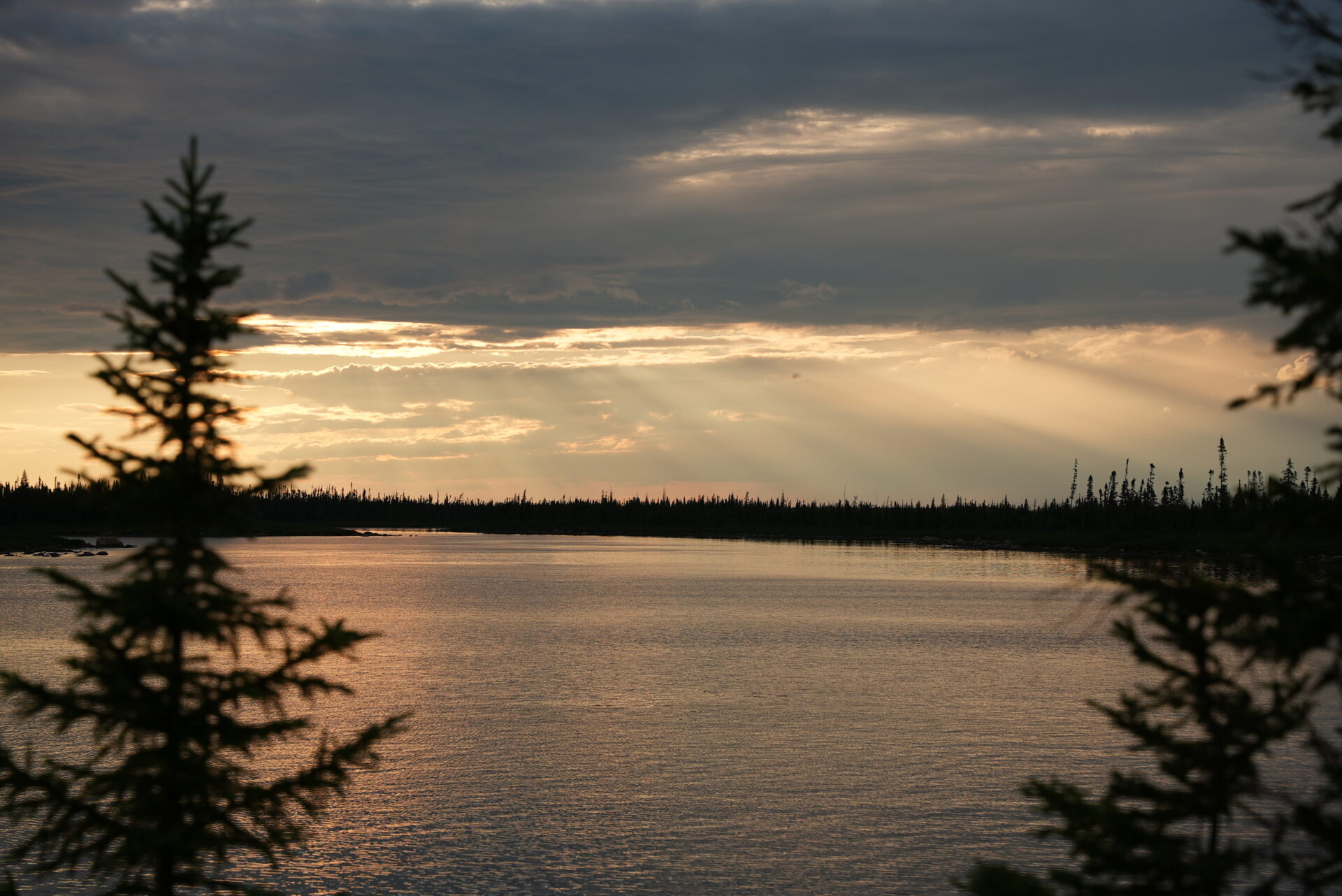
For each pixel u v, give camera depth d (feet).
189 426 48.91
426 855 119.34
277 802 50.49
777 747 169.37
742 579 600.39
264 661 216.74
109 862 47.73
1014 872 45.75
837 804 137.59
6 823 124.36
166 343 48.03
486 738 174.70
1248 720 40.22
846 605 435.12
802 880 112.16
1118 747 168.76
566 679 238.68
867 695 217.15
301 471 49.73
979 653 284.41
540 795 141.18
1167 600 37.78
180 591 48.34
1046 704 207.62
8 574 523.70
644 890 110.32
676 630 340.39
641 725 185.98
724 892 109.81
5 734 160.86
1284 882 92.32
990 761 160.25
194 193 48.91
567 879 112.27
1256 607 36.22
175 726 48.67
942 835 126.21
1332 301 30.48
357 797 139.95
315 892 108.27
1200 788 42.04
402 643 304.50
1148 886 41.01
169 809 48.55
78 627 312.09
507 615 388.16
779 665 261.24
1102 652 286.87
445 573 644.69
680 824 130.52
